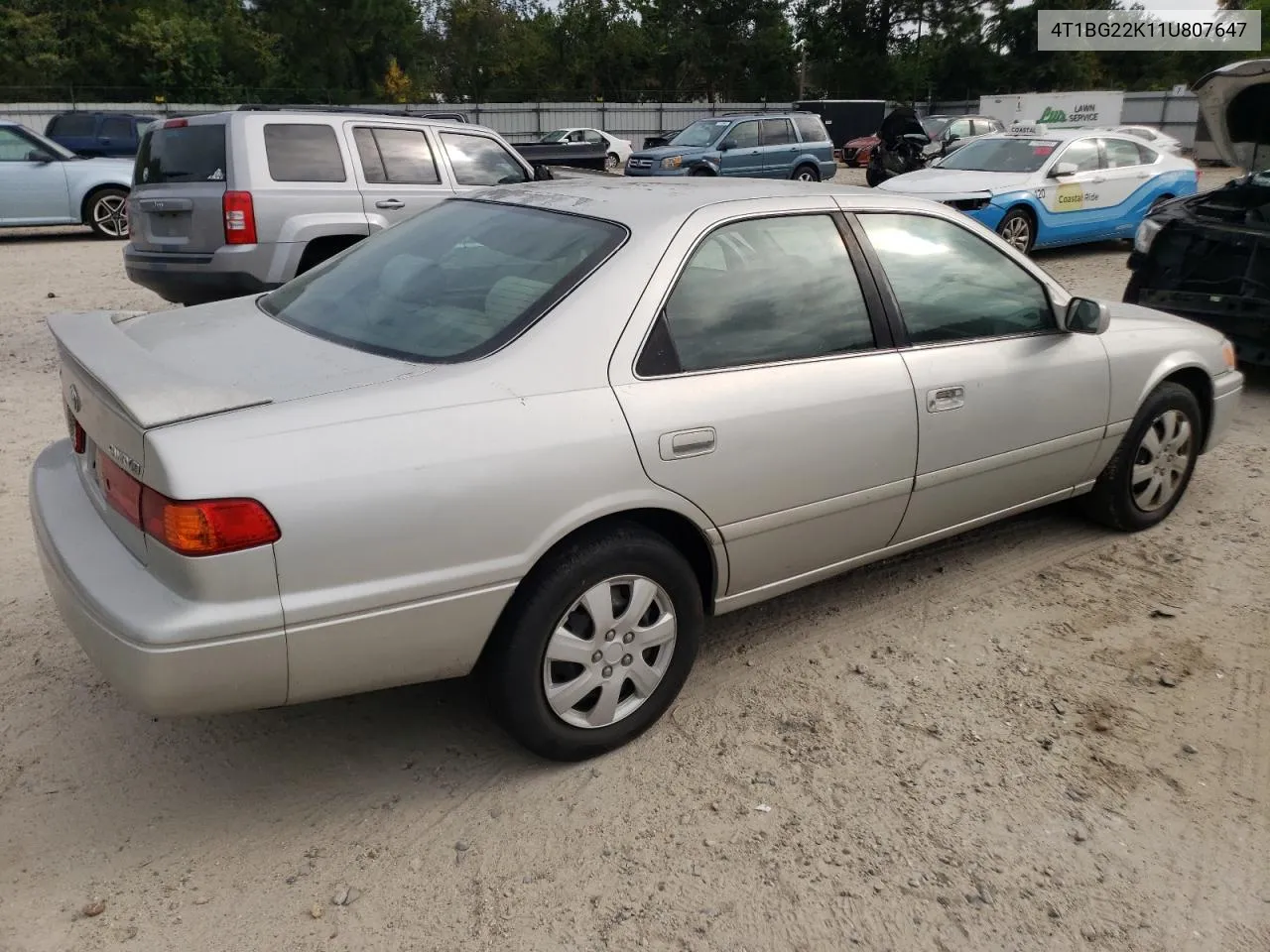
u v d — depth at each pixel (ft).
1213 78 27.63
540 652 8.99
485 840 8.76
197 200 24.13
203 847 8.58
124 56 135.44
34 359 24.41
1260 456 19.15
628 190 11.30
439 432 8.20
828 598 13.25
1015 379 12.46
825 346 10.86
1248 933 8.09
